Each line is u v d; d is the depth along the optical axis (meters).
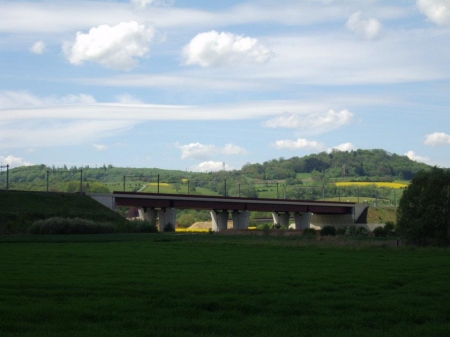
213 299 28.89
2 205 122.44
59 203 133.12
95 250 62.97
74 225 107.44
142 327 23.53
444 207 79.19
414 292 32.56
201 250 64.06
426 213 79.25
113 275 37.81
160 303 28.03
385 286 34.53
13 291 30.88
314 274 39.44
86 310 25.97
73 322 24.16
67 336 21.84
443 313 27.03
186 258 52.34
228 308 27.45
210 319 25.19
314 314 26.67
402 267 45.12
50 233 104.75
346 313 26.86
